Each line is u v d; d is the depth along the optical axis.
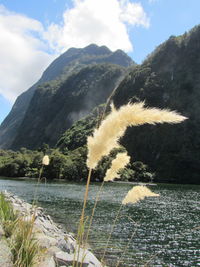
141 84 129.62
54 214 26.02
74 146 130.75
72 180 82.06
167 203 37.09
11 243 4.20
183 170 102.56
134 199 2.21
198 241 17.92
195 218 25.94
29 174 93.56
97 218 24.19
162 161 106.44
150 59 140.38
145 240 17.77
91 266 6.18
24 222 4.58
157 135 111.81
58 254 6.04
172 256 14.78
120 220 23.59
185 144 106.81
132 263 12.48
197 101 114.94
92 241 15.09
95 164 1.79
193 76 121.94
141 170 96.38
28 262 3.83
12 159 107.44
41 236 6.88
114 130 1.56
